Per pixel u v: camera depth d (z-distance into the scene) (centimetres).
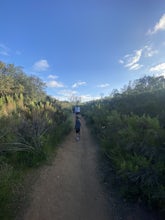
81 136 1249
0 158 550
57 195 446
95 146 950
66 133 1214
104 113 1312
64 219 362
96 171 605
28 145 658
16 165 573
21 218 355
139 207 386
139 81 2461
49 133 914
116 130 768
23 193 437
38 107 1209
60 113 1508
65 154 779
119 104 1349
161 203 352
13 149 605
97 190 478
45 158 648
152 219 350
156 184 371
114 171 558
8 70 3803
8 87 2666
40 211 381
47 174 557
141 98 1191
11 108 1151
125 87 2608
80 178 548
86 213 381
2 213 353
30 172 557
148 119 524
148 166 396
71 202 420
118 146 595
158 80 2184
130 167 414
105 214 379
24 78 4038
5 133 655
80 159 733
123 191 431
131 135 529
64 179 535
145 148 459
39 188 471
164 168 378
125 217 365
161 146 436
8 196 384
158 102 899
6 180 406
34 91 3972
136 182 407
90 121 1798
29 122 771
